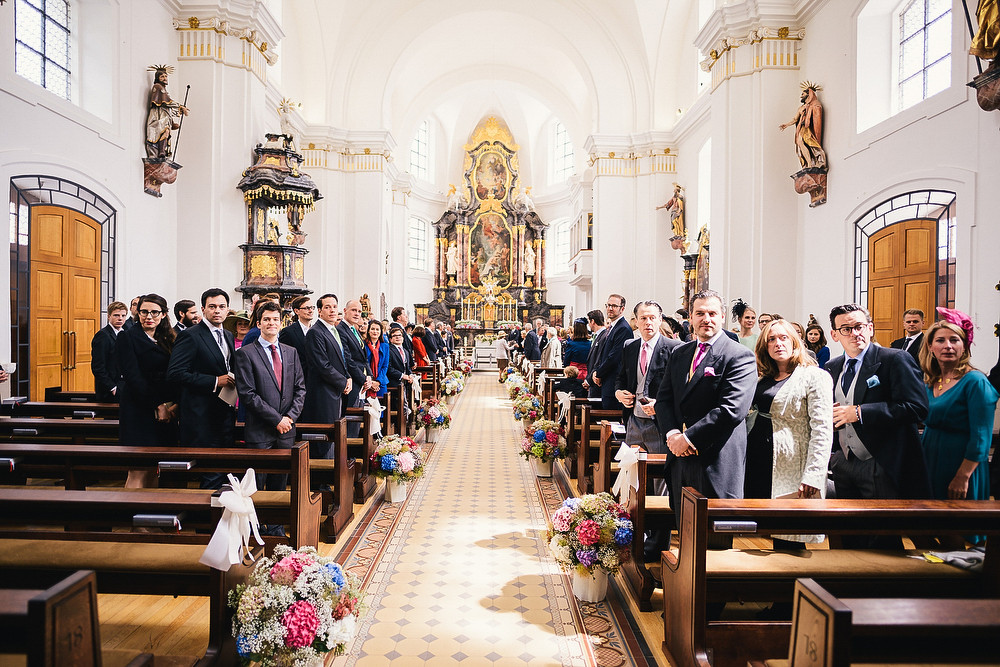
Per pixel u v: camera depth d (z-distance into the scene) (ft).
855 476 11.30
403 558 13.94
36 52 23.35
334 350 18.25
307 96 51.83
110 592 8.84
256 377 13.80
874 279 24.03
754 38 29.86
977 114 18.85
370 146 52.95
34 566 8.73
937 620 5.45
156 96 28.04
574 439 21.38
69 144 23.04
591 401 20.06
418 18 53.06
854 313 11.51
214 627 8.30
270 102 40.57
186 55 30.73
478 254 88.38
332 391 18.19
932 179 20.75
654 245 52.95
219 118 31.14
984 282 18.57
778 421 10.77
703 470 10.26
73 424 15.72
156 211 29.09
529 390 35.40
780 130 29.66
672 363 11.54
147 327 14.94
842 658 5.23
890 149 22.95
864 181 24.58
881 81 25.09
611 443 15.01
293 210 35.06
